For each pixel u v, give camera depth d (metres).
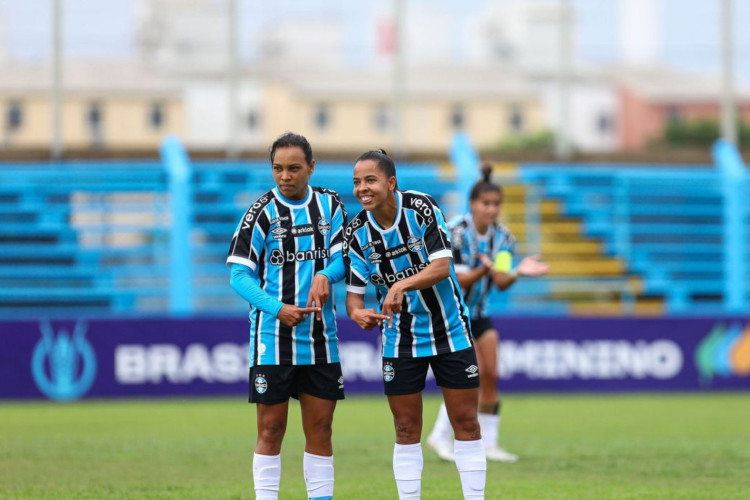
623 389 56.91
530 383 56.12
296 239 21.03
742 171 66.75
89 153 65.69
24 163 65.00
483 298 31.25
